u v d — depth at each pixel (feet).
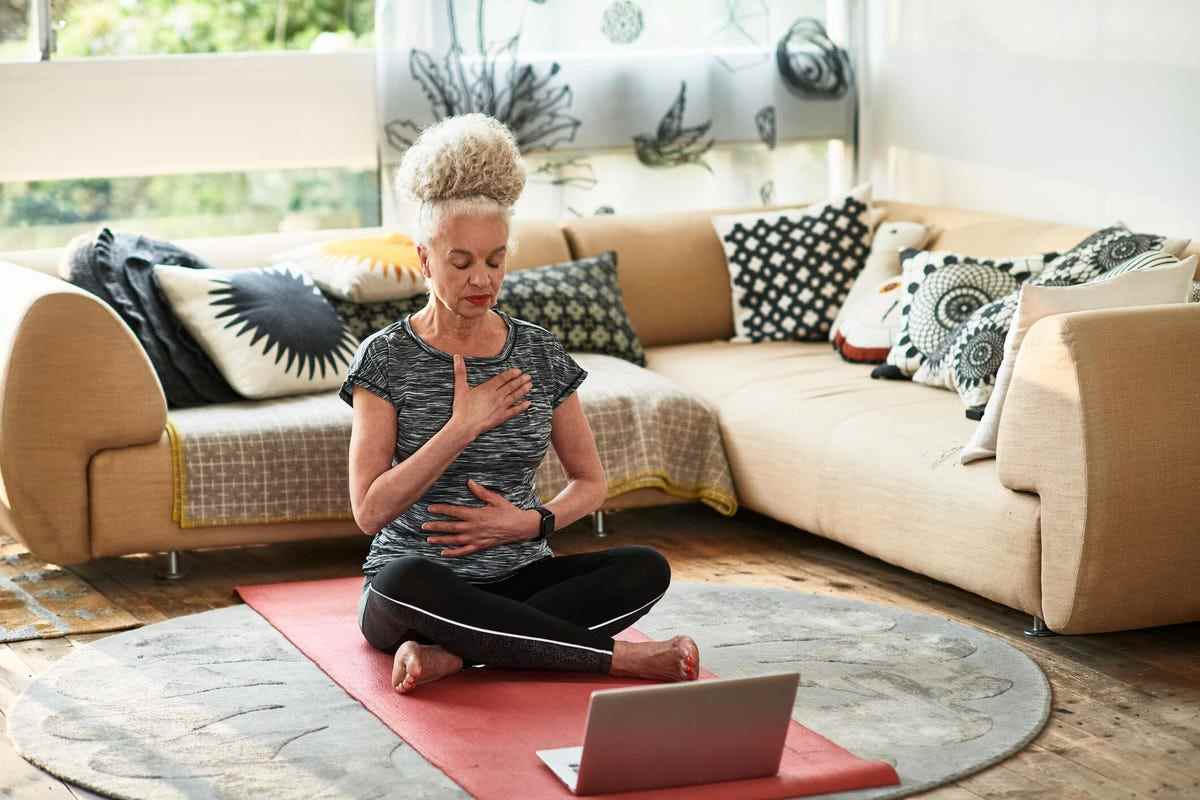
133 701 9.00
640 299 15.64
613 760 7.46
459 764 7.89
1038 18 15.74
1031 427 10.04
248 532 11.99
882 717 8.78
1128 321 9.91
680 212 16.37
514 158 8.66
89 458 11.51
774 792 7.61
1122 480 9.73
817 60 18.10
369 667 9.46
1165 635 10.54
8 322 11.35
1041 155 15.88
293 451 12.01
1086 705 9.13
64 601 11.41
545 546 9.45
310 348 12.91
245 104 16.21
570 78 17.10
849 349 14.39
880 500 11.57
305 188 17.12
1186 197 14.15
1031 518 10.14
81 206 16.21
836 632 10.39
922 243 15.52
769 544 13.23
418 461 8.66
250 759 8.07
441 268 8.69
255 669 9.57
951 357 12.76
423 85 16.39
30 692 9.18
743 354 15.02
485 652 8.85
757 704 7.61
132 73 15.74
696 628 10.48
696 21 17.56
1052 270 12.82
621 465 13.08
